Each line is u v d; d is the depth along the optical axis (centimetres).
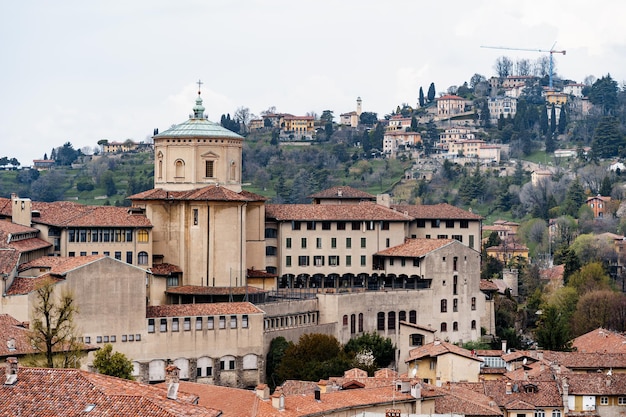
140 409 18875
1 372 19838
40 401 19062
